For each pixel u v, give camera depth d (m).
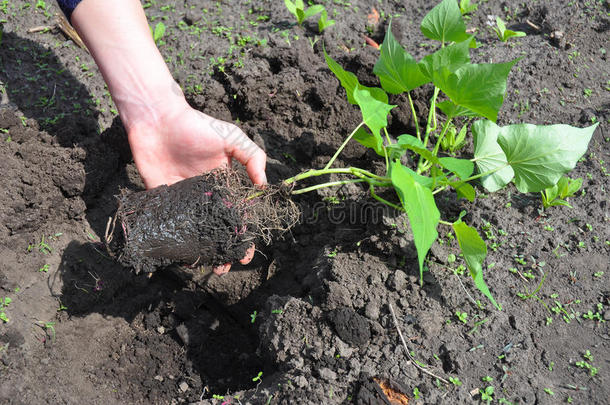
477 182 0.59
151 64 0.55
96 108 0.67
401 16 0.75
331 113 0.65
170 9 0.75
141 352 0.58
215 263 0.53
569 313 0.51
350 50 0.71
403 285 0.53
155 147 0.56
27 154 0.59
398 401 0.47
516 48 0.69
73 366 0.55
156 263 0.51
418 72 0.52
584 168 0.59
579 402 0.47
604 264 0.54
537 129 0.51
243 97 0.66
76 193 0.61
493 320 0.51
